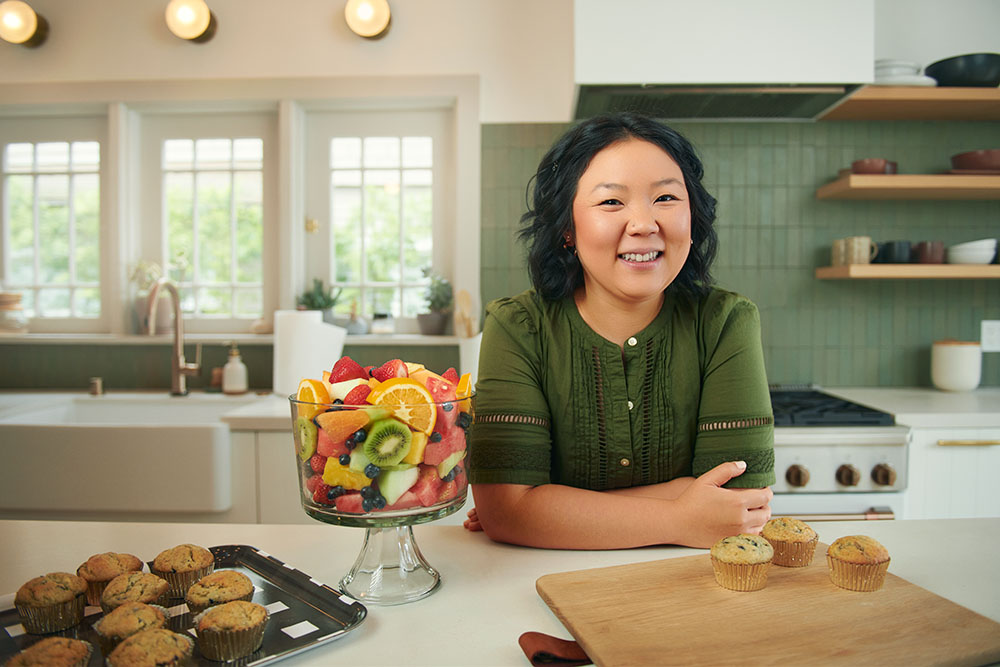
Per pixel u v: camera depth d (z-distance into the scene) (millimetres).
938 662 529
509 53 2357
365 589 700
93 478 1767
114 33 2379
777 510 1876
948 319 2412
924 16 2357
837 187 2223
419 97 2340
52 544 859
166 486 1767
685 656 534
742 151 2375
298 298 2420
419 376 673
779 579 695
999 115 2275
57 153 2486
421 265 2486
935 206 2383
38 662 505
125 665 502
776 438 1862
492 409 909
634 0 1896
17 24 2322
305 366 2123
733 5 1898
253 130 2471
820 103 2129
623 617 604
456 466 662
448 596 705
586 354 946
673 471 980
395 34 2359
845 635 571
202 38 2344
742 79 1900
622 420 949
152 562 747
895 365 2422
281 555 823
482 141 2369
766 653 540
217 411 2238
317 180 2465
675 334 958
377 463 617
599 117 880
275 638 589
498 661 574
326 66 2367
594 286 929
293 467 1815
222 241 2500
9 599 658
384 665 567
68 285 2508
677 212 840
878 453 1871
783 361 2416
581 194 864
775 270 2398
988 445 1898
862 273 2121
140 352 2451
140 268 2424
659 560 750
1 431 1765
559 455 973
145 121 2471
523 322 956
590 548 831
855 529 912
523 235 1012
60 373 2457
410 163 2463
